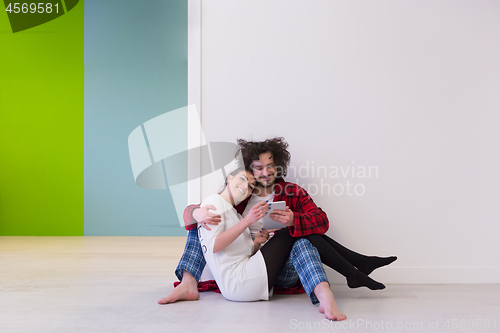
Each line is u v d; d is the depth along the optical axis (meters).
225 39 1.91
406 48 1.93
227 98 1.90
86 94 3.78
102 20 3.78
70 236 3.73
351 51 1.93
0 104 3.74
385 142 1.92
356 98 1.92
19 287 1.77
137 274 2.07
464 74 1.94
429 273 1.89
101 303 1.50
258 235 1.61
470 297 1.62
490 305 1.50
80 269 2.20
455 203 1.92
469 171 1.92
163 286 1.80
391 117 1.92
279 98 1.91
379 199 1.91
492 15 1.94
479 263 1.91
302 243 1.47
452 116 1.93
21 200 3.76
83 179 3.78
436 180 1.92
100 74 3.78
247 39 1.92
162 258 2.57
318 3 1.93
